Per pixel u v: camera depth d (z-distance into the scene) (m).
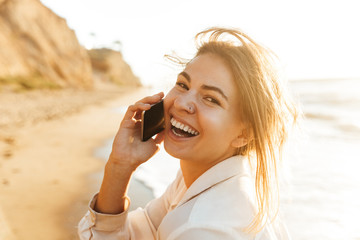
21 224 2.94
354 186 4.67
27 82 23.88
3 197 3.63
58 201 3.60
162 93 1.29
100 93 38.31
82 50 43.59
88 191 3.99
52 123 10.66
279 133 1.16
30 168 4.95
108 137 8.43
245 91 1.04
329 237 3.10
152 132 1.23
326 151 7.83
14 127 8.99
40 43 30.67
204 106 1.06
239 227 0.95
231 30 1.12
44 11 34.72
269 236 1.06
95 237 1.23
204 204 0.99
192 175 1.23
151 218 1.47
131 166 1.21
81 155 6.12
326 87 66.88
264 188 1.08
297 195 4.25
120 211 1.25
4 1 27.92
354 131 12.25
